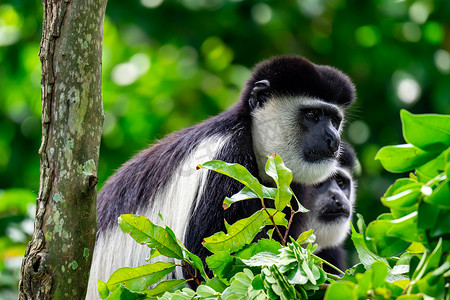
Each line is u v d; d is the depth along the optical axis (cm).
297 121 937
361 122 1680
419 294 399
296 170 921
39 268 516
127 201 890
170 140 938
